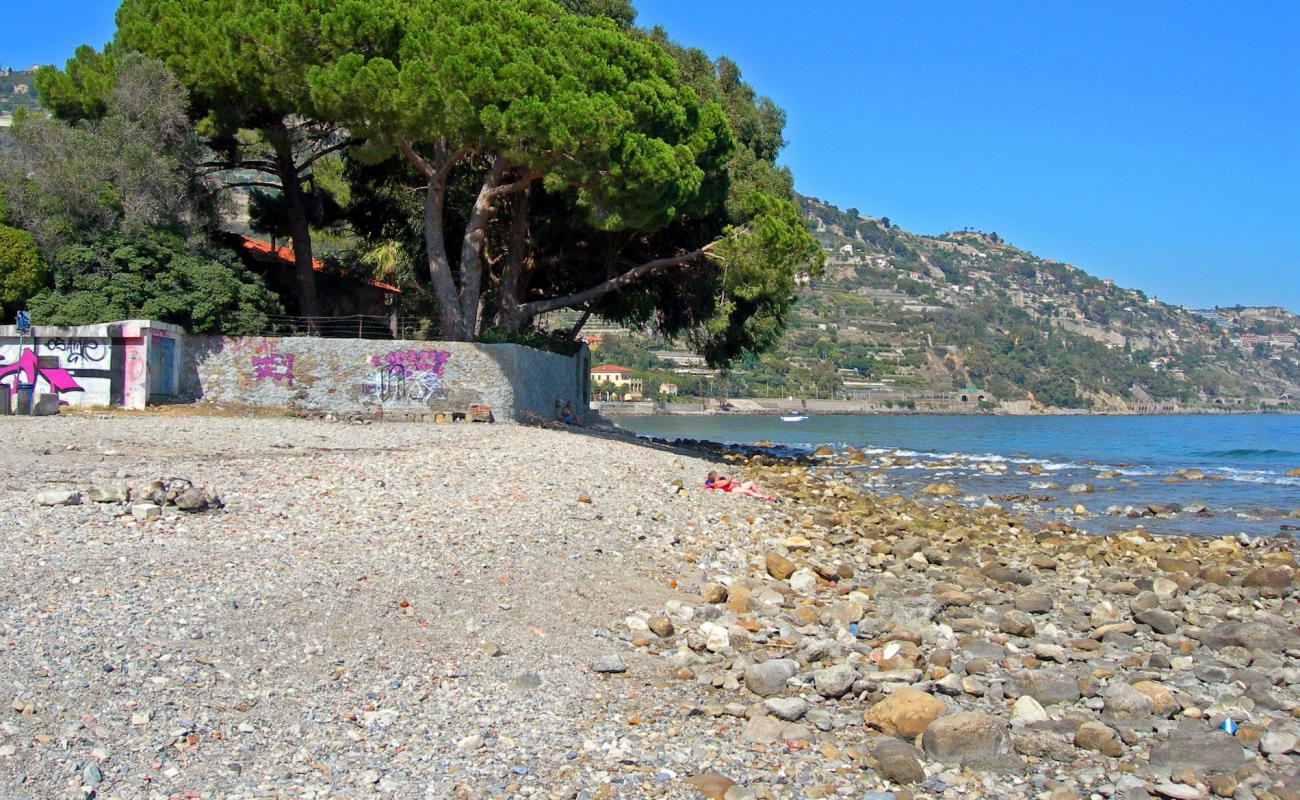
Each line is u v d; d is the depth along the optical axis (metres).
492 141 29.97
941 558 17.34
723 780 7.32
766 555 15.53
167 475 16.36
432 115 28.84
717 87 43.72
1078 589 15.51
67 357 29.08
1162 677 10.41
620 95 31.69
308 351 31.16
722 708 8.89
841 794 7.36
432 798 6.86
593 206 32.56
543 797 7.00
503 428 29.12
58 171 30.34
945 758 8.05
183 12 34.47
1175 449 58.47
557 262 42.44
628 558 14.09
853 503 24.72
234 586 10.45
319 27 29.91
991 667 10.48
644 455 27.42
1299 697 9.97
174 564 10.96
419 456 21.16
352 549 12.48
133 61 32.44
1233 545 20.72
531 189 38.25
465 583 11.70
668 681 9.57
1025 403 188.38
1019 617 12.15
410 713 8.24
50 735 7.07
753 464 35.75
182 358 30.80
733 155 38.44
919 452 48.69
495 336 33.75
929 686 9.66
